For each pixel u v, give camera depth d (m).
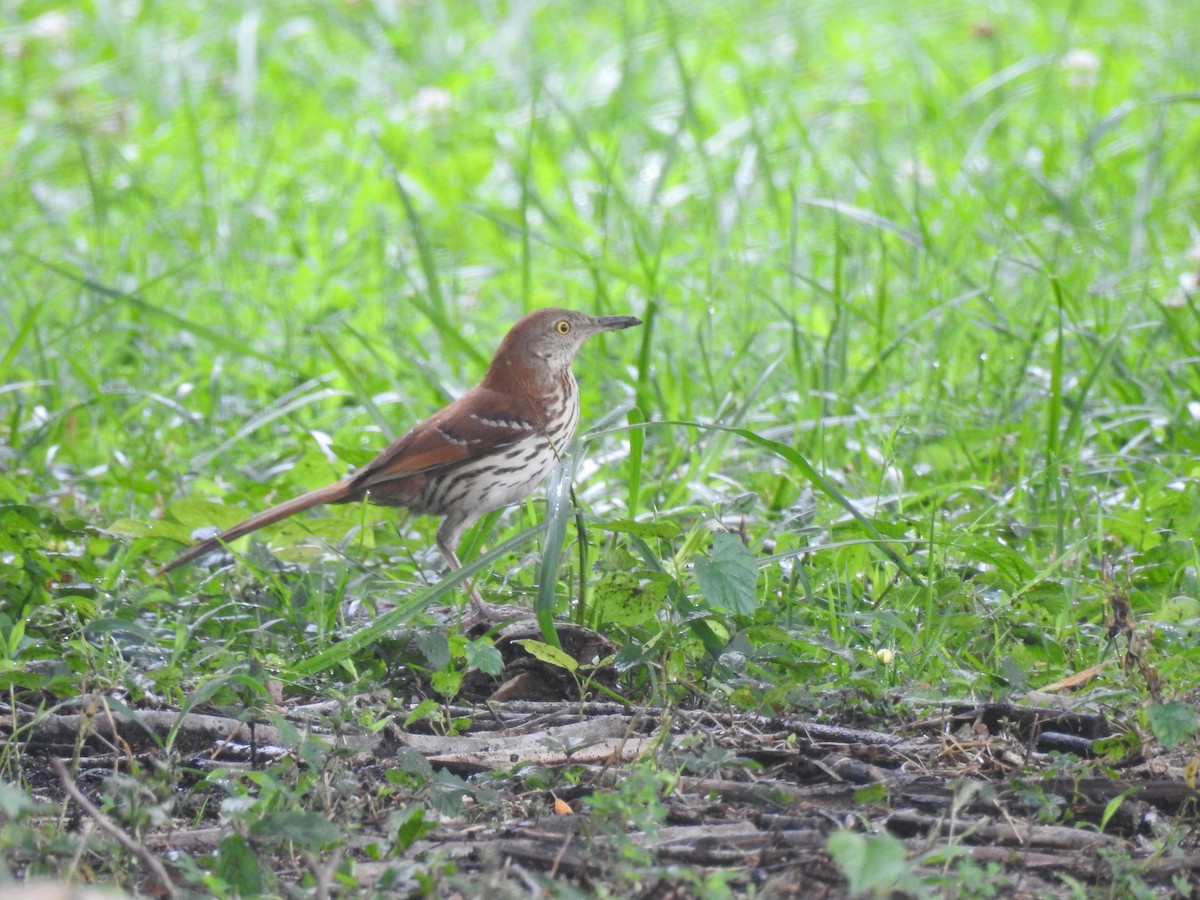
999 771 6.66
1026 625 8.03
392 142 20.59
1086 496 10.41
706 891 5.15
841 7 27.16
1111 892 5.41
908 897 5.41
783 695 7.09
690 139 20.94
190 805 6.49
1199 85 20.59
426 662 8.03
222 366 14.23
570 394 10.45
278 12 26.86
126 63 24.48
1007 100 21.33
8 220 18.02
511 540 7.75
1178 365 12.55
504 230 17.80
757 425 12.55
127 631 7.51
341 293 16.00
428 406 13.31
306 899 5.30
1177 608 7.30
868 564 8.76
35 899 4.06
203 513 9.39
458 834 6.07
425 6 26.61
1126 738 6.53
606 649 7.96
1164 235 16.28
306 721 7.01
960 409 12.03
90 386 12.17
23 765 6.86
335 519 9.28
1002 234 14.66
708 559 7.16
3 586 8.60
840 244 14.02
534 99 17.64
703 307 14.04
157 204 18.64
